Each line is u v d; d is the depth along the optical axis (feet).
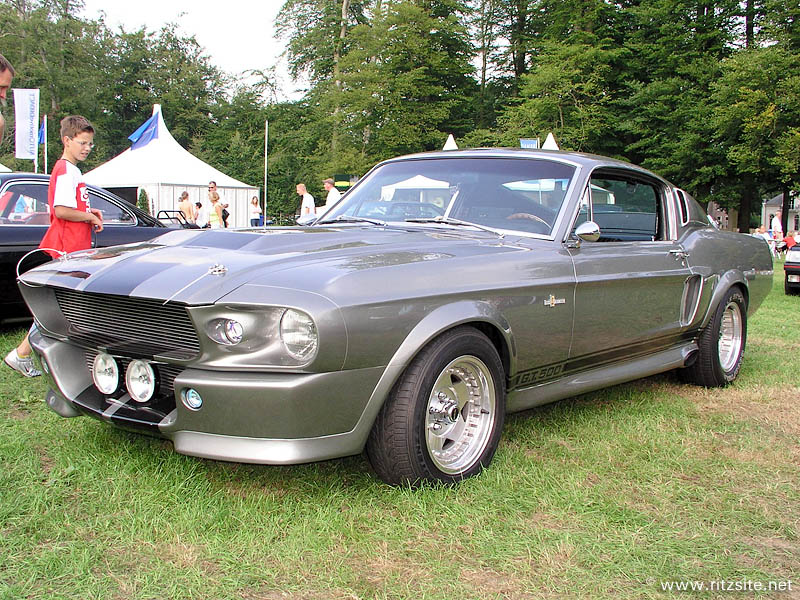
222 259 8.76
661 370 13.55
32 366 13.30
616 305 11.81
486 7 140.15
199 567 7.05
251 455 7.80
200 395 7.79
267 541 7.58
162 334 8.41
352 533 7.77
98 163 179.42
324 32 139.54
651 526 8.24
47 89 173.27
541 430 11.73
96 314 9.16
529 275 10.15
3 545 7.36
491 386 9.65
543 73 98.68
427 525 8.05
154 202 65.67
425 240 10.44
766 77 82.02
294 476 9.45
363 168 116.57
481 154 12.92
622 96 107.96
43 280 9.55
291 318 7.64
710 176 94.43
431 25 115.34
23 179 19.24
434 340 8.81
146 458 9.71
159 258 9.20
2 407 12.14
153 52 201.36
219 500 8.58
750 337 21.88
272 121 168.35
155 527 7.82
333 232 10.75
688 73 98.53
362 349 7.95
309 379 7.67
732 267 15.48
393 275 8.52
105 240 20.12
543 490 9.11
